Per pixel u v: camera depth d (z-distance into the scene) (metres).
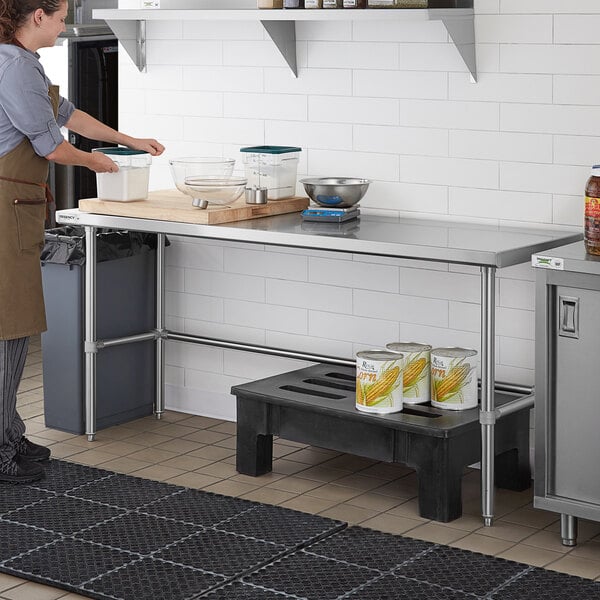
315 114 5.43
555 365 4.18
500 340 5.06
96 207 5.24
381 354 4.72
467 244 4.41
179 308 6.00
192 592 3.86
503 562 4.12
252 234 4.76
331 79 5.35
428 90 5.09
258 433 4.99
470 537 4.38
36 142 4.73
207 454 5.35
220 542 4.28
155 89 5.91
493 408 4.45
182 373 6.03
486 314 4.37
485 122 4.96
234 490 4.87
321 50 5.35
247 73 5.60
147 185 5.34
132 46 5.88
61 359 5.61
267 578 3.98
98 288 5.58
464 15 4.82
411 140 5.17
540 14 4.75
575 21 4.68
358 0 4.88
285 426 4.91
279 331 5.70
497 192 4.98
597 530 4.45
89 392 5.51
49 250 5.50
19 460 4.93
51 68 7.36
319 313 5.55
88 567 4.06
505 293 5.01
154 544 4.26
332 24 5.30
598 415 4.11
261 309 5.74
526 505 4.73
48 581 3.95
